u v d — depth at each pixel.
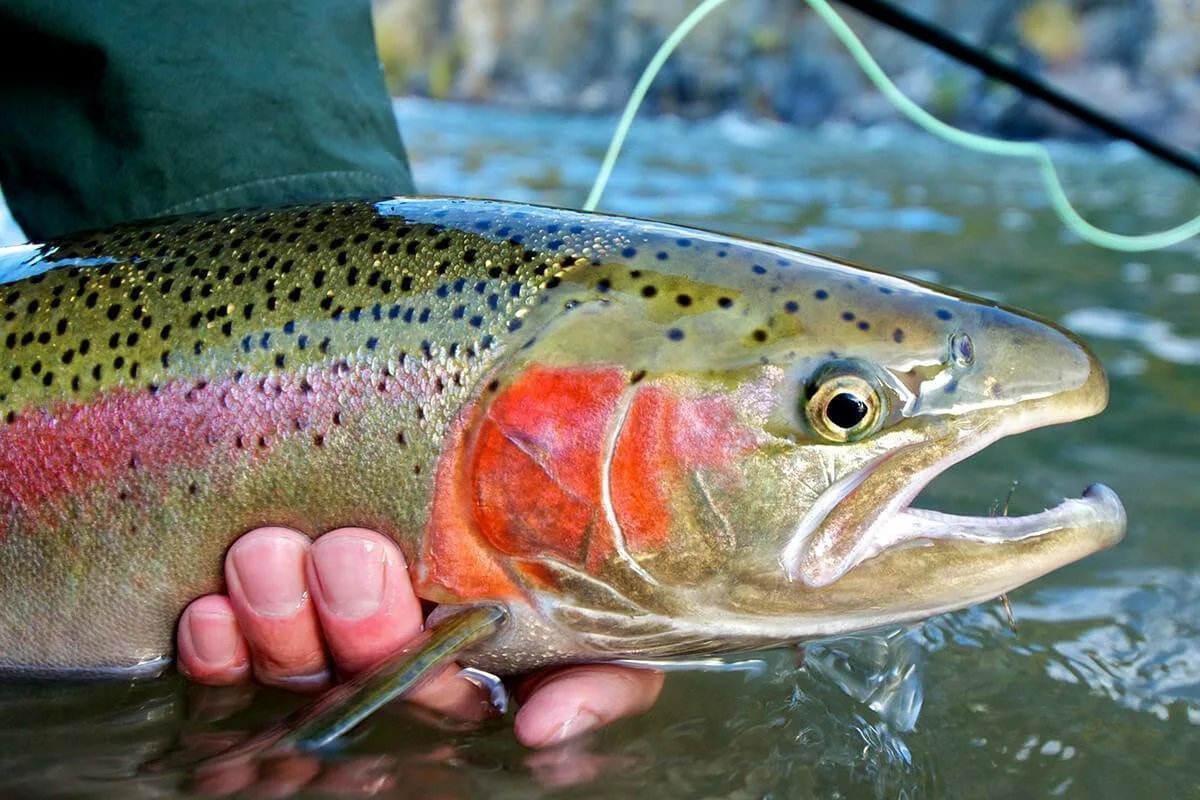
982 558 0.32
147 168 0.39
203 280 0.35
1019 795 0.33
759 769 0.32
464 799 0.31
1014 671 0.37
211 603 0.34
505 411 0.33
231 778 0.31
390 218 0.35
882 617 0.32
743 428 0.32
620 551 0.32
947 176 2.06
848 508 0.32
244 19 0.40
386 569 0.33
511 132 3.07
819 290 0.33
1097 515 0.32
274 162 0.40
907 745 0.34
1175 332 0.76
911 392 0.32
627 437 0.32
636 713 0.34
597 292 0.33
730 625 0.33
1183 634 0.39
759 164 2.20
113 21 0.39
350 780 0.31
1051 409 0.32
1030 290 0.92
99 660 0.35
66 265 0.36
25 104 0.40
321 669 0.34
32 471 0.34
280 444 0.33
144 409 0.34
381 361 0.33
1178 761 0.34
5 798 0.31
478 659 0.34
